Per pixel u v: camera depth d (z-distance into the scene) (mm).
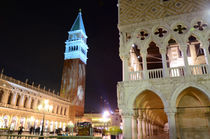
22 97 51469
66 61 91312
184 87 15625
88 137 14992
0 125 42031
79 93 85562
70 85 84812
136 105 18828
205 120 17344
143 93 17906
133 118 18062
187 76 15852
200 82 15398
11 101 47688
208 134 16625
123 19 20188
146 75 17328
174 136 14539
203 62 21656
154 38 18266
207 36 16797
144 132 20922
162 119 37781
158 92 16172
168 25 18297
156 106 24062
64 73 88625
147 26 19016
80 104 84750
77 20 105562
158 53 25172
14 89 48375
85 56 100875
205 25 18094
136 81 17188
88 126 26578
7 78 46656
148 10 19625
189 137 17297
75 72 87062
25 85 53625
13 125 46344
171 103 15453
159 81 16500
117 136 21031
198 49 22531
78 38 96375
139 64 27781
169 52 23375
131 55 22047
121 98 17078
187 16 17953
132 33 19312
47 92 64688
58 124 67938
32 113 53500
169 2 19203
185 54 16797
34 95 56125
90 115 81938
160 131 36594
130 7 20516
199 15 17625
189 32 17359
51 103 64438
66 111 76125
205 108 17375
